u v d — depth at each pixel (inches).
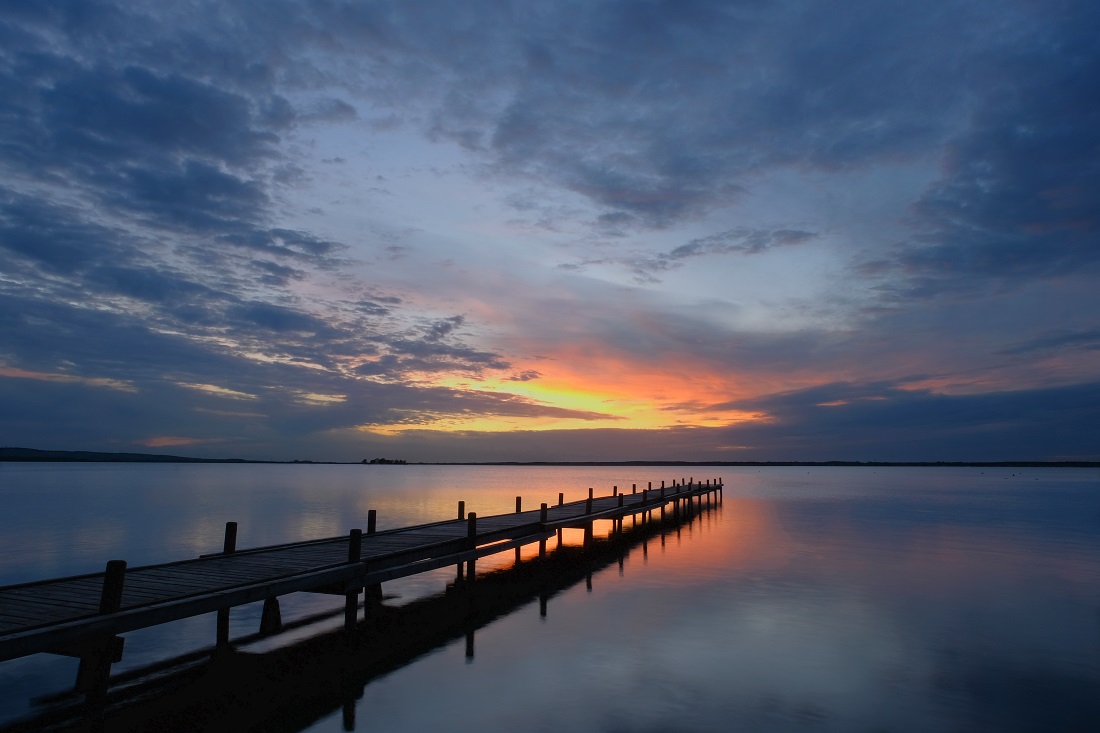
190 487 2805.1
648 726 319.9
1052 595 613.3
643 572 743.1
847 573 728.3
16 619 308.8
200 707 352.8
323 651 447.8
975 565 783.7
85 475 4510.3
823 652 435.5
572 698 356.5
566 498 2071.9
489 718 330.6
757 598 599.5
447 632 491.2
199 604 353.7
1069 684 379.2
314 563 474.6
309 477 4813.0
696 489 1736.0
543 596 614.2
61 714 347.3
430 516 1448.1
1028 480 4458.7
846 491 2701.8
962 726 322.7
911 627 497.0
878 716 333.4
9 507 1659.7
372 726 323.6
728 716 331.9
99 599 353.1
